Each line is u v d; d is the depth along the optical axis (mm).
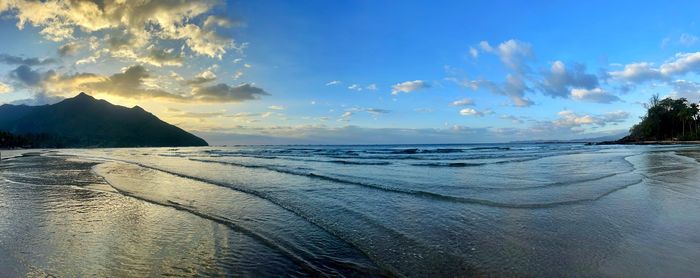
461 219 8938
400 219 8969
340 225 8430
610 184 14805
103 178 18453
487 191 13055
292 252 6562
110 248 6820
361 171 20859
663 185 14555
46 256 6379
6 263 6043
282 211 9961
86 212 9984
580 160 30391
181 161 34156
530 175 18391
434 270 5695
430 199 11586
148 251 6645
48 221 8945
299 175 18797
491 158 34531
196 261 6125
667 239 7293
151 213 9820
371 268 5793
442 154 45562
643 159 31156
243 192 13234
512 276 5465
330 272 5641
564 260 6121
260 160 33594
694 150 51406
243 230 8016
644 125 119875
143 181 16922
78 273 5613
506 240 7227
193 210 10141
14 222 8859
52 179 18156
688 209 10055
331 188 13969
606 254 6414
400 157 37844
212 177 18109
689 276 5484
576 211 9812
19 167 27078
